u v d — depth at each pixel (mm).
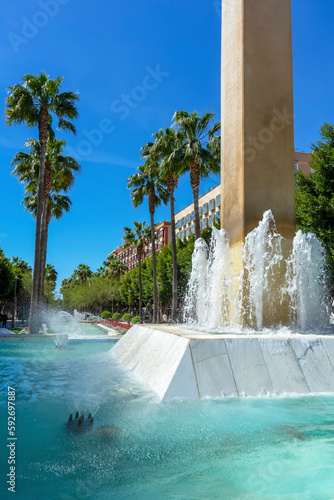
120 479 2814
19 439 3586
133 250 87312
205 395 4871
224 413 4301
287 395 5074
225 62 10430
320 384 5359
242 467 3012
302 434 3699
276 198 9125
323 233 16078
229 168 9766
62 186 26656
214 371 5098
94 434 3719
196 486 2709
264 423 4008
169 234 67188
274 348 5543
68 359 10000
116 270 71062
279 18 9906
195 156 20031
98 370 7672
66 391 5660
